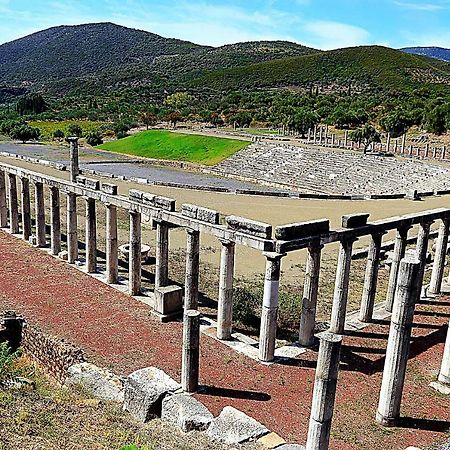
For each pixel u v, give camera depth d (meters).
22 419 14.16
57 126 151.75
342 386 20.83
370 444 17.19
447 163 76.38
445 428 18.27
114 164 92.69
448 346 20.94
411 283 17.22
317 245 22.52
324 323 26.80
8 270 33.12
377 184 71.56
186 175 83.62
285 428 17.83
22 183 39.00
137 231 29.02
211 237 43.12
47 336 22.55
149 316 27.02
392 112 119.19
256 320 27.19
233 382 20.77
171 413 16.34
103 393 18.22
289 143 97.62
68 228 34.47
